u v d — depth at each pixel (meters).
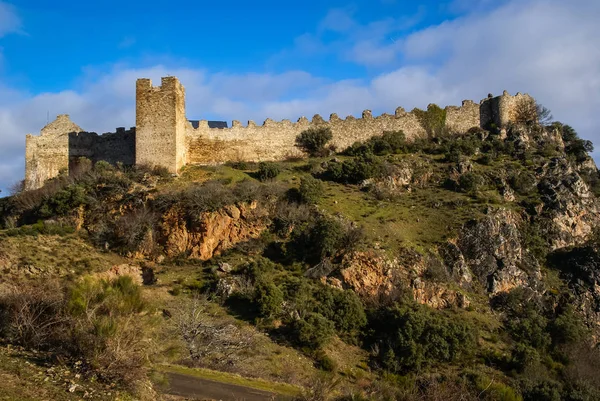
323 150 71.06
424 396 32.91
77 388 20.31
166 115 63.25
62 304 25.02
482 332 46.16
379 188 61.97
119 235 54.59
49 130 68.25
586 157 72.62
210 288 47.06
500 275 52.44
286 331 42.56
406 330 42.59
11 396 18.78
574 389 40.62
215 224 53.97
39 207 58.16
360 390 32.94
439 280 49.81
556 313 51.88
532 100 76.38
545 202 60.88
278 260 51.41
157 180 60.16
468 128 75.75
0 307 25.36
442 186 63.81
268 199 56.38
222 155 69.12
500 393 36.28
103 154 67.69
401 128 74.38
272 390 28.81
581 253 56.44
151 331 29.97
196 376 28.92
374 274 48.56
